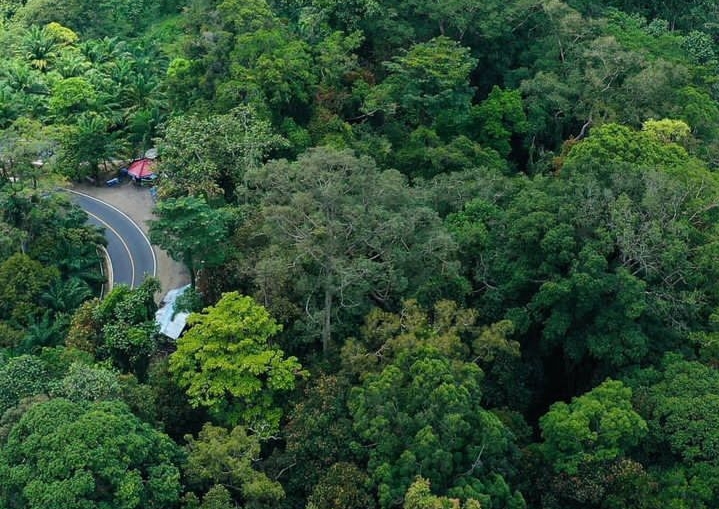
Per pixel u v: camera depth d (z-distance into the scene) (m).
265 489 45.12
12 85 100.75
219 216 62.59
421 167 82.94
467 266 62.75
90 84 99.44
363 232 54.00
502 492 45.88
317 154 55.81
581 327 58.53
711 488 47.50
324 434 48.81
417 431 46.31
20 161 74.94
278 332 56.75
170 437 53.47
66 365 54.47
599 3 110.44
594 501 48.12
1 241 70.44
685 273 56.84
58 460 41.44
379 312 54.09
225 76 83.69
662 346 57.28
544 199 59.97
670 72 85.62
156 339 62.16
